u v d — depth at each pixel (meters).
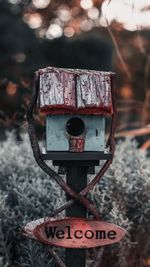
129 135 5.04
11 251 2.79
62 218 2.21
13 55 8.13
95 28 8.17
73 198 2.20
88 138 2.18
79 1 6.81
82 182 2.23
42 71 2.15
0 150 3.61
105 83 2.16
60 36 8.36
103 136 2.19
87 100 2.12
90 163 2.20
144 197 3.01
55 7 8.54
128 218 3.03
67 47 8.14
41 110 2.12
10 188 3.00
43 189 2.95
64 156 2.14
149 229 3.00
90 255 2.95
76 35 8.56
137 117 6.24
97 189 2.97
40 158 2.14
